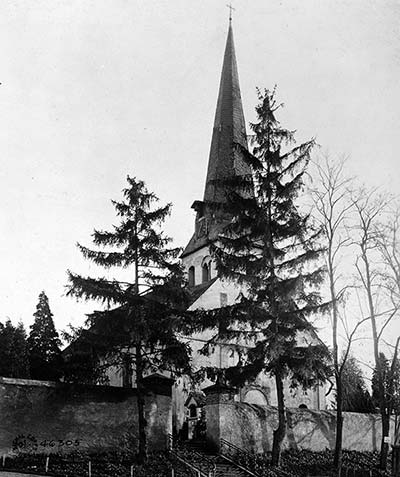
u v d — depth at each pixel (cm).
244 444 2634
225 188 2680
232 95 5016
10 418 2292
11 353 2875
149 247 2430
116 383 3600
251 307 2461
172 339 2394
